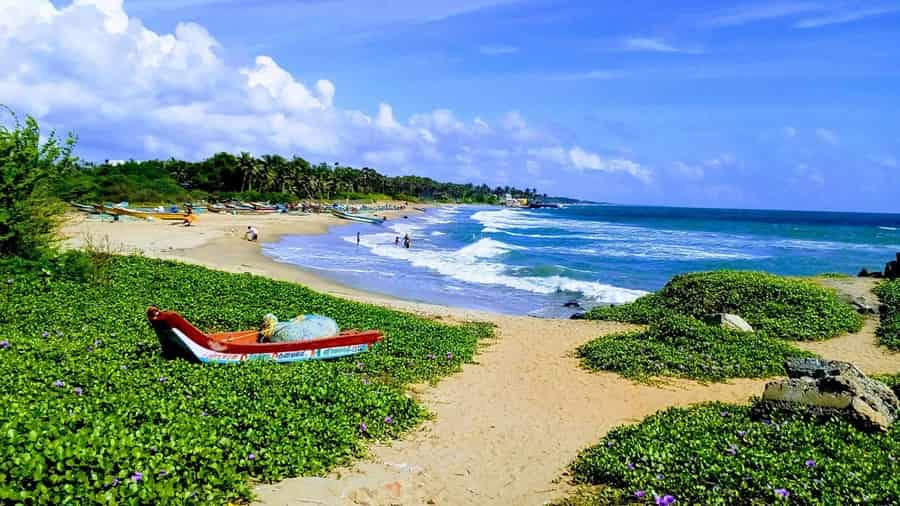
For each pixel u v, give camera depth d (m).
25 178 20.92
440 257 53.38
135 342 14.51
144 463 7.43
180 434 8.52
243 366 13.22
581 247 67.81
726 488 8.46
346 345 16.20
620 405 14.51
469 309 31.91
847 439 10.26
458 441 11.55
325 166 170.50
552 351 20.16
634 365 17.50
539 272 44.88
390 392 13.03
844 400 11.05
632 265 52.12
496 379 16.36
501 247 61.72
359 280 39.44
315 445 9.70
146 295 21.44
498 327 24.42
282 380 12.28
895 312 25.39
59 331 14.86
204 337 13.45
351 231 81.38
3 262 20.03
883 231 114.12
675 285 28.95
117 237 51.97
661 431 11.18
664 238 84.69
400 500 8.84
